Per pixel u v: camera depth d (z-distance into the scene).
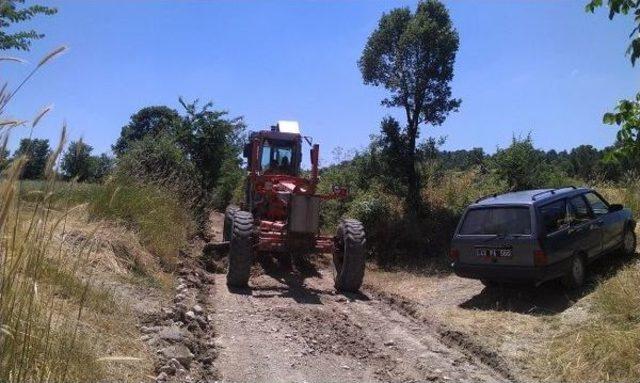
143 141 14.17
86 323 4.52
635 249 10.59
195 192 14.67
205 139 16.30
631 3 4.29
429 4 14.47
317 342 6.61
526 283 8.82
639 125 4.54
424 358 6.27
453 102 14.48
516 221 8.62
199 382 4.74
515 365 6.05
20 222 3.22
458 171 16.05
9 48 5.91
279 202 10.72
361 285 10.29
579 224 9.09
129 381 4.14
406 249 13.39
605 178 15.70
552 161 17.34
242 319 7.41
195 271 9.95
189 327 6.33
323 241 10.27
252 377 5.28
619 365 5.51
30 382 3.12
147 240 9.29
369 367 5.88
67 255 4.75
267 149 11.81
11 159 2.94
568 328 7.00
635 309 6.61
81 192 8.40
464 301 9.22
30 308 3.20
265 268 11.59
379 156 15.43
